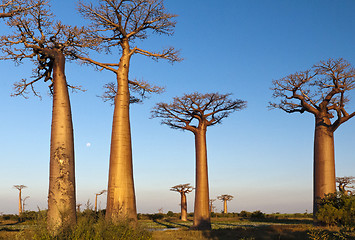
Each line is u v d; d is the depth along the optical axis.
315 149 21.81
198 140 27.97
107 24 16.16
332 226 17.42
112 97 19.83
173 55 17.61
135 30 16.69
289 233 14.59
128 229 9.60
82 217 8.78
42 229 8.12
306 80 21.95
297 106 22.70
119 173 14.57
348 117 20.66
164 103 27.98
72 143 12.49
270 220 42.94
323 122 21.70
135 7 16.11
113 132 15.21
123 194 14.38
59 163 11.94
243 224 34.44
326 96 21.98
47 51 12.80
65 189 11.74
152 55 17.36
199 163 27.44
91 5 15.72
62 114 12.50
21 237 8.07
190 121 28.97
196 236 16.27
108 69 15.92
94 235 8.46
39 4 12.67
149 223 38.81
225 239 14.64
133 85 18.06
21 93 14.13
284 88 22.66
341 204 18.50
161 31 17.12
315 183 21.38
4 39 12.43
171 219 49.72
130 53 16.61
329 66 21.16
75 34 13.41
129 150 15.09
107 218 9.32
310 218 45.50
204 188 26.88
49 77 13.89
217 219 46.88
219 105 28.06
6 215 44.62
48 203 11.58
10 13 12.45
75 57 14.65
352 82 20.77
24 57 12.82
